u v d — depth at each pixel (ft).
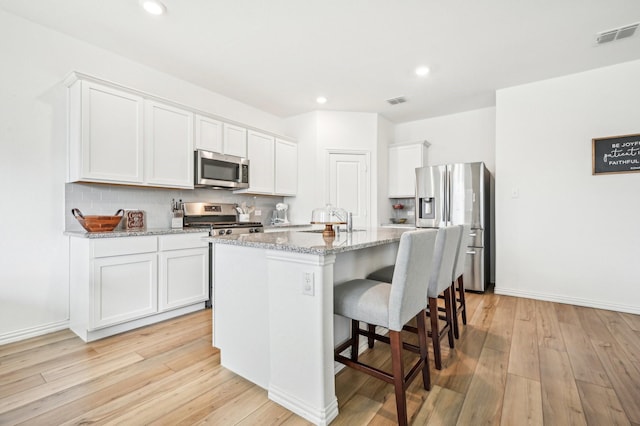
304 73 10.81
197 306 9.95
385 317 4.71
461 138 15.03
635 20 7.75
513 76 10.96
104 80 8.21
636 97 9.80
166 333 8.05
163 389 5.54
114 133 8.48
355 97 13.01
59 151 8.31
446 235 6.22
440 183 12.96
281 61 9.94
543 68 10.37
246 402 5.20
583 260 10.52
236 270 6.13
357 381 5.87
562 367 6.28
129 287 8.09
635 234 9.76
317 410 4.68
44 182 8.06
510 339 7.72
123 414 4.83
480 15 7.59
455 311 7.70
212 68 10.40
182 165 10.21
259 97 13.00
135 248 8.20
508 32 8.32
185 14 7.54
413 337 7.98
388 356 6.95
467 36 8.53
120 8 7.31
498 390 5.50
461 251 7.95
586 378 5.85
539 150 11.27
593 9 7.34
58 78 8.30
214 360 6.64
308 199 14.90
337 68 10.44
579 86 10.62
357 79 11.28
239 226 11.40
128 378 5.89
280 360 5.19
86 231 8.22
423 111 14.85
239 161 12.05
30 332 7.77
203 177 10.69
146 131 9.22
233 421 4.70
